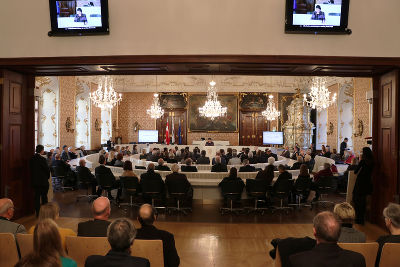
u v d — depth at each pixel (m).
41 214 3.04
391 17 5.85
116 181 8.60
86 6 5.82
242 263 4.84
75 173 10.28
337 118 18.27
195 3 5.86
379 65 5.88
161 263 2.98
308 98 22.69
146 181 7.47
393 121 6.32
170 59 5.88
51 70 6.82
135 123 23.50
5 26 6.15
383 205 6.68
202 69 6.68
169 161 11.83
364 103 15.09
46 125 14.79
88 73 7.22
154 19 5.90
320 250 2.22
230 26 5.84
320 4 5.63
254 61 5.83
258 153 14.69
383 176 6.69
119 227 2.26
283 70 6.66
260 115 23.22
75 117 16.50
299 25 5.65
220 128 23.23
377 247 2.86
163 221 7.10
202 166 10.58
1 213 3.48
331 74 7.06
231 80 22.44
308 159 11.12
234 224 6.93
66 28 5.89
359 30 5.85
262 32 5.83
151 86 22.44
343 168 13.26
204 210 8.07
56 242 2.13
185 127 23.33
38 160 6.86
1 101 6.48
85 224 3.29
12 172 6.82
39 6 6.10
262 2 5.82
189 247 5.52
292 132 20.19
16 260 3.13
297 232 6.42
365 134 14.99
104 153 12.06
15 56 6.14
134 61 5.92
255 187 7.52
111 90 16.62
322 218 2.27
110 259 2.21
